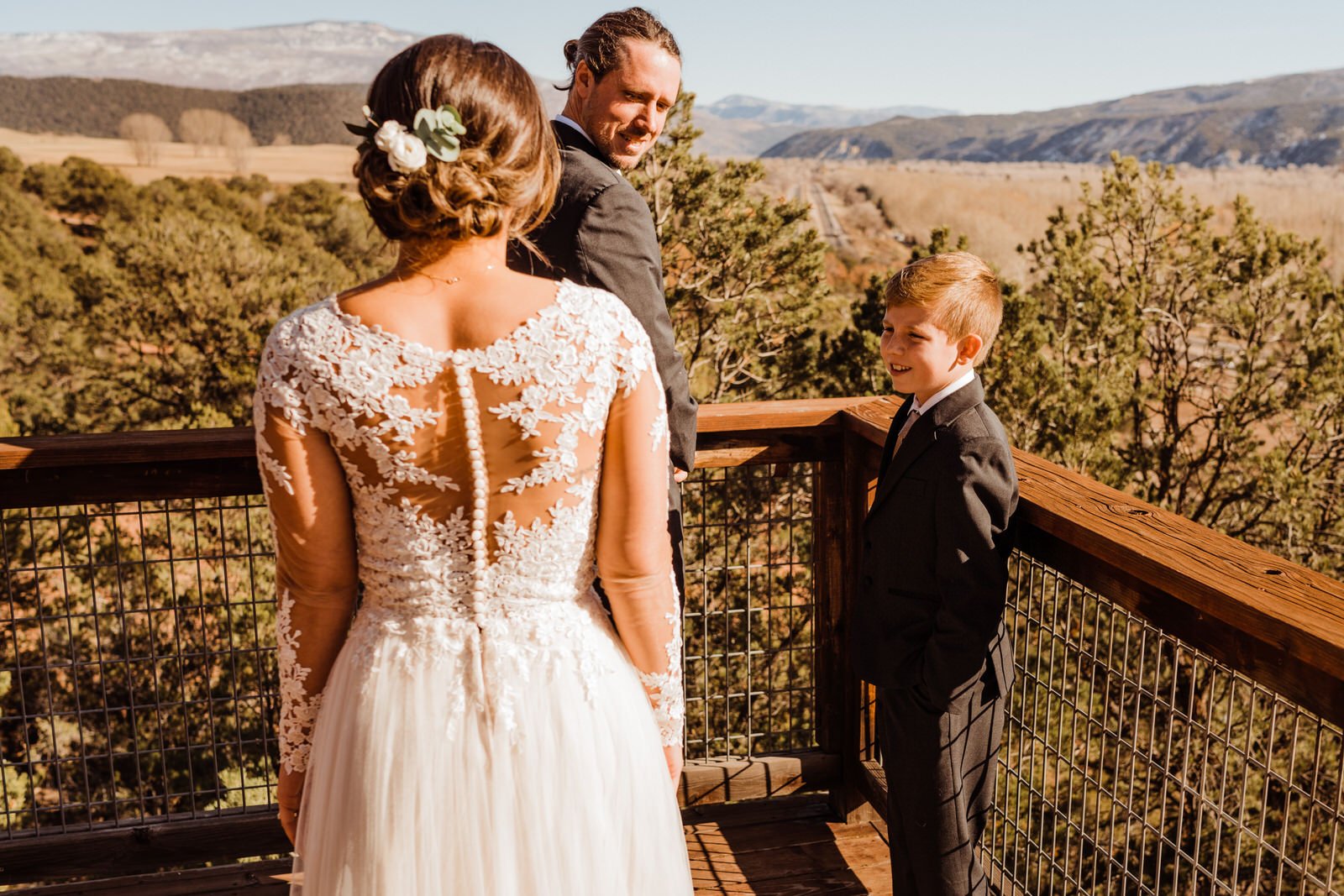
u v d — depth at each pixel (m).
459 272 1.14
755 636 4.65
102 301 20.20
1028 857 1.93
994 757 1.85
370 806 1.21
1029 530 1.79
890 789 1.90
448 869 1.22
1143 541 1.47
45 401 19.58
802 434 2.37
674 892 1.39
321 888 1.26
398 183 1.06
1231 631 1.33
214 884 2.31
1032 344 11.61
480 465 1.14
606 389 1.17
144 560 2.10
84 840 2.22
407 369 1.10
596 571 1.33
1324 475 12.50
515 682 1.22
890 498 1.79
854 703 2.48
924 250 13.12
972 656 1.66
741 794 2.51
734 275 12.27
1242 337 13.38
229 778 3.82
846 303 15.23
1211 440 13.52
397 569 1.20
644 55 1.93
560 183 1.88
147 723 6.43
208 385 19.56
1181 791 1.45
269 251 22.27
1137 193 13.77
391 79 1.10
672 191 11.80
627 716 1.32
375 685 1.22
